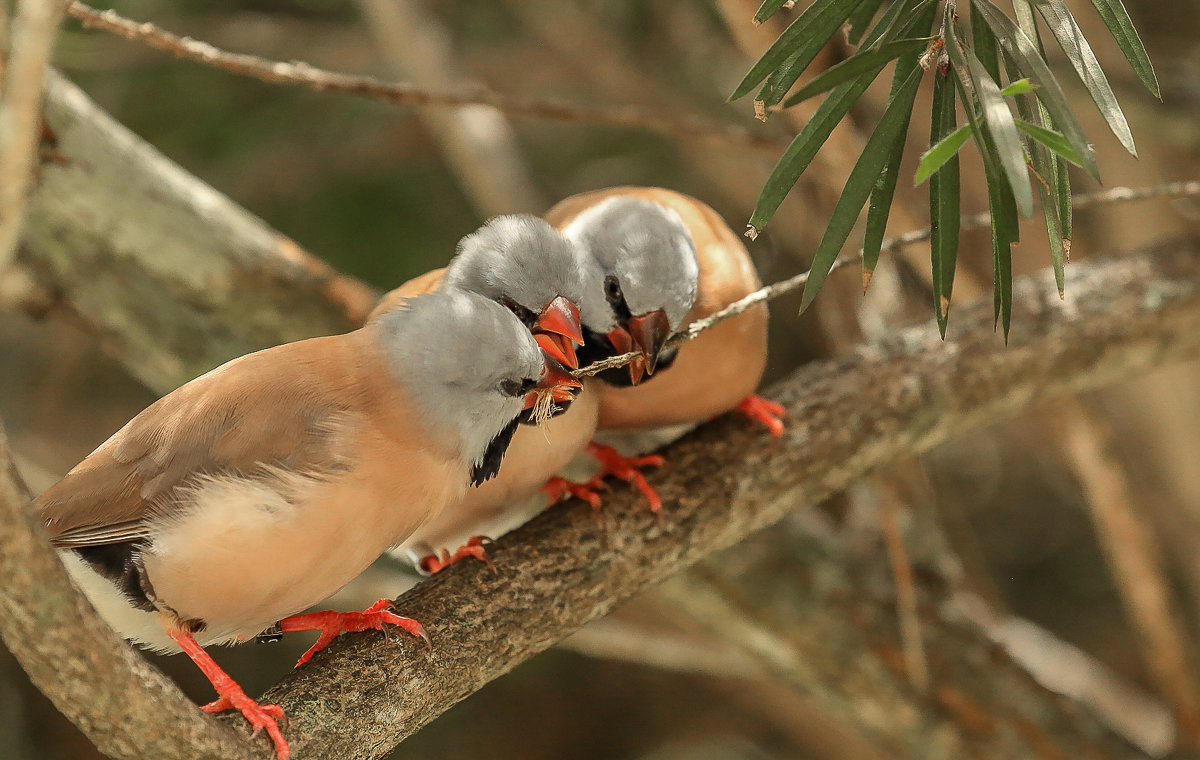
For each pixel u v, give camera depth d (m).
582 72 15.55
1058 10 5.08
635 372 7.69
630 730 17.84
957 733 10.95
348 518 5.96
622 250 7.74
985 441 18.78
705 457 8.32
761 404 8.66
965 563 14.47
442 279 7.95
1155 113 10.98
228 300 10.07
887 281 11.26
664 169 16.64
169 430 6.15
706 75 15.16
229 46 14.54
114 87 13.96
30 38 4.66
